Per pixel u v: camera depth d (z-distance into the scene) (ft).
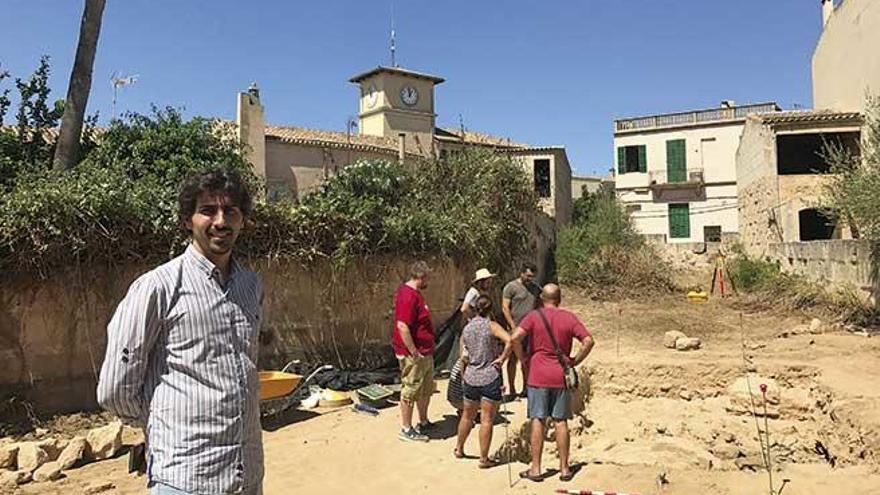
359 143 91.20
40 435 27.37
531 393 22.21
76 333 30.58
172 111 52.42
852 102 78.59
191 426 8.80
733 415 36.99
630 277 79.61
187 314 8.98
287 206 38.37
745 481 22.89
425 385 26.68
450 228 46.88
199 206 9.39
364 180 54.65
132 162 46.32
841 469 25.54
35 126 44.39
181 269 9.23
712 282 81.30
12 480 21.50
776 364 39.37
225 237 9.39
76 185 31.60
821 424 32.78
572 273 80.89
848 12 79.00
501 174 61.11
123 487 21.36
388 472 22.63
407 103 124.57
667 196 132.16
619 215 94.48
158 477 8.70
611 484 21.54
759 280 74.49
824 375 36.45
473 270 48.85
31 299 29.53
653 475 22.59
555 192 101.96
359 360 39.91
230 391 9.12
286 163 81.10
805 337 48.49
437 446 25.32
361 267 40.60
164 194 34.01
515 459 26.00
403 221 42.93
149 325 8.80
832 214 58.49
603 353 46.16
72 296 30.48
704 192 129.39
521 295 32.14
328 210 39.27
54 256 29.78
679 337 48.42
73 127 40.78
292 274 37.93
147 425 8.90
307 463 23.79
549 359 22.15
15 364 29.09
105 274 31.32
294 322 37.93
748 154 93.45
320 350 38.65
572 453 28.96
